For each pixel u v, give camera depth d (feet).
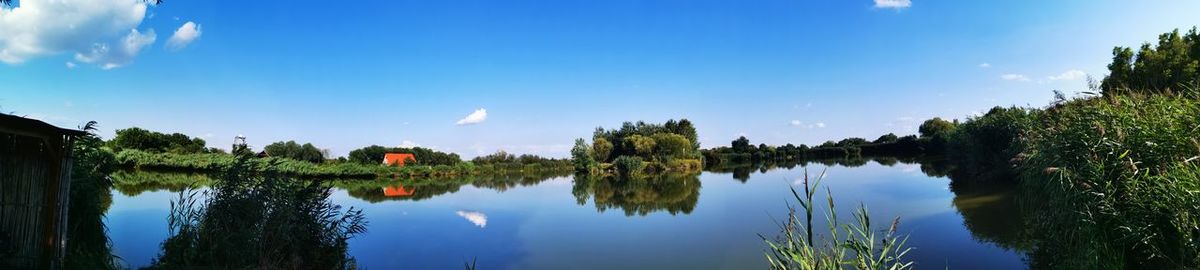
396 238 44.78
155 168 140.46
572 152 179.93
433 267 35.65
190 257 29.73
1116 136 20.72
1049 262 26.37
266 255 30.30
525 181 125.18
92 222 31.78
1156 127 20.39
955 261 29.27
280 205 31.30
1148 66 57.67
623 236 44.78
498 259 37.78
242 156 32.73
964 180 67.46
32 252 23.38
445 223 52.75
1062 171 21.77
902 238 35.09
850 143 297.74
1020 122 46.60
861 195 62.54
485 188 100.42
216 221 30.53
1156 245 18.13
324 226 34.91
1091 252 19.75
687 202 68.23
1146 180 18.90
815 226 41.65
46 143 23.06
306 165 128.77
